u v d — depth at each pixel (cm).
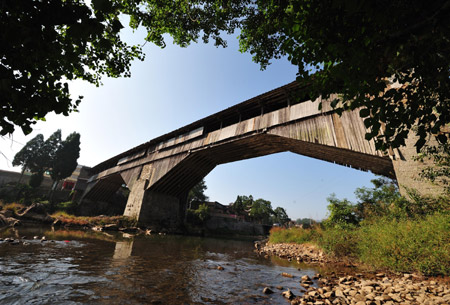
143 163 2888
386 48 217
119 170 3316
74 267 600
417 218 678
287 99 1606
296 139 1382
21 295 385
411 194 787
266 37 801
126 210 2797
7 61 213
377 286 479
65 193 4178
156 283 524
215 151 2153
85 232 1723
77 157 4225
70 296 398
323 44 252
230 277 654
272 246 1633
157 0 745
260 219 5997
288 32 271
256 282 609
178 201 3005
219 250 1400
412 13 192
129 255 870
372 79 238
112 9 214
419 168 815
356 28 232
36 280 466
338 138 1173
